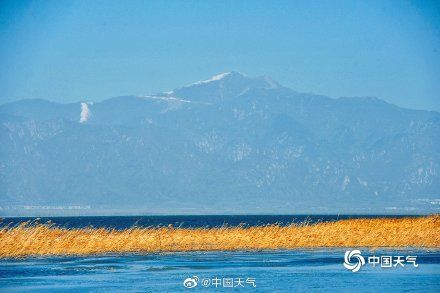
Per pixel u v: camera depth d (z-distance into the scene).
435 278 92.19
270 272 97.25
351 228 134.75
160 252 122.06
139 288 86.12
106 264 106.25
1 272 98.62
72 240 122.38
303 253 118.69
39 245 119.31
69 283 89.75
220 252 121.56
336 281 90.38
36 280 92.06
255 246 129.50
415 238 128.75
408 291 83.75
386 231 131.38
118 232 135.00
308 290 84.44
